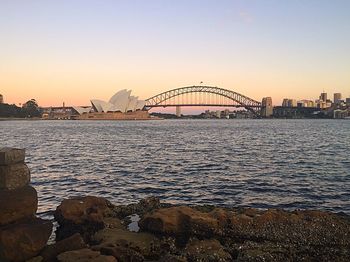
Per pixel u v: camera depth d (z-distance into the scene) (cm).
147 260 1003
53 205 1783
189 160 3616
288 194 2044
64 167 3155
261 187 2228
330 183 2358
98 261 868
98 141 6550
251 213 1266
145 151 4603
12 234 895
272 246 1061
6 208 923
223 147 5122
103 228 1237
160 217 1165
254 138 7150
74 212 1306
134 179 2542
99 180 2503
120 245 1048
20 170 987
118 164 3350
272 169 2977
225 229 1135
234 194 2047
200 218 1148
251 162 3441
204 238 1129
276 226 1150
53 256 935
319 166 3155
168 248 1072
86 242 1129
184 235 1146
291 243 1087
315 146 5238
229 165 3228
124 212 1440
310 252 1037
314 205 1812
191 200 1917
